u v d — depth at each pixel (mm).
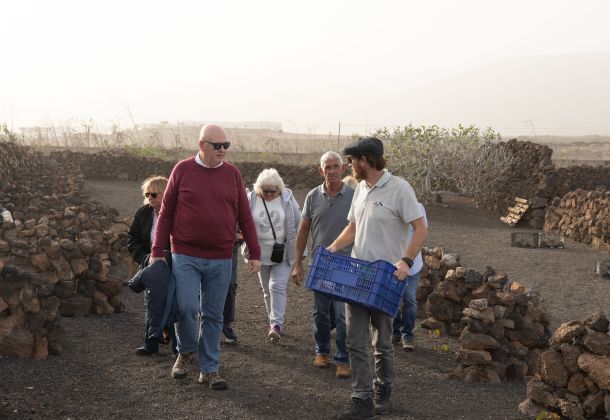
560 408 5812
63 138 34625
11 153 19609
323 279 5574
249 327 8633
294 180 26750
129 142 34969
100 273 8344
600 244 17469
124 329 7863
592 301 11734
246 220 6363
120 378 6297
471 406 6191
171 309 6199
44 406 5508
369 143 5746
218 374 6328
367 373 5684
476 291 8273
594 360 5746
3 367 6199
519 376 7117
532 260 15586
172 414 5562
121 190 23859
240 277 11922
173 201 6152
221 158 6086
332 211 7047
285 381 6559
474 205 24172
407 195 5691
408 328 7898
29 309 6559
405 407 6059
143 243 7016
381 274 5391
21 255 7914
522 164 23219
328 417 5707
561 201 20281
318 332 7031
